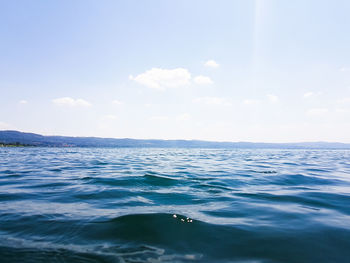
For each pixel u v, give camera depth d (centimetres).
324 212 445
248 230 347
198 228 354
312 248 289
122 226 360
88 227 355
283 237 322
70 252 274
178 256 268
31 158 2267
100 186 719
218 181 830
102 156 2794
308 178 923
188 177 925
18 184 758
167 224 369
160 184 761
